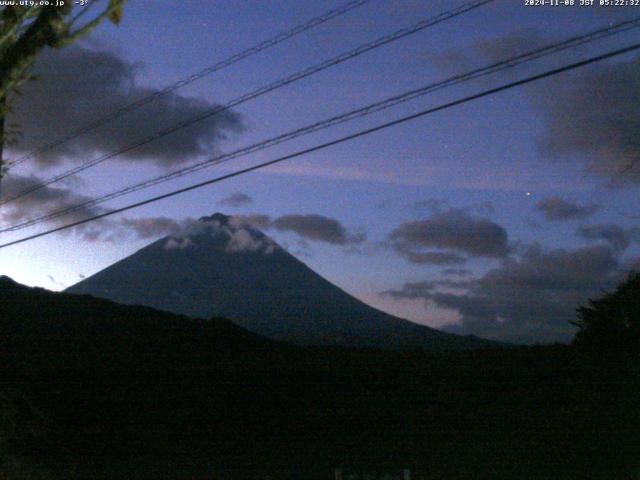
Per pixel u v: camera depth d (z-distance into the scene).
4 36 7.76
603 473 12.91
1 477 12.32
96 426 15.92
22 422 15.03
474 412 15.11
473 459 13.57
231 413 16.41
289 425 15.90
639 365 15.26
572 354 16.62
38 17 7.57
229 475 13.70
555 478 13.03
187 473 13.86
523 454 13.62
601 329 17.19
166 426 16.06
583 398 14.70
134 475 13.73
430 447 14.25
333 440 15.11
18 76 7.58
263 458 14.60
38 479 12.88
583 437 13.73
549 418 14.42
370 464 13.59
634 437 13.55
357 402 16.23
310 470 13.81
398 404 15.94
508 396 15.36
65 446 15.09
